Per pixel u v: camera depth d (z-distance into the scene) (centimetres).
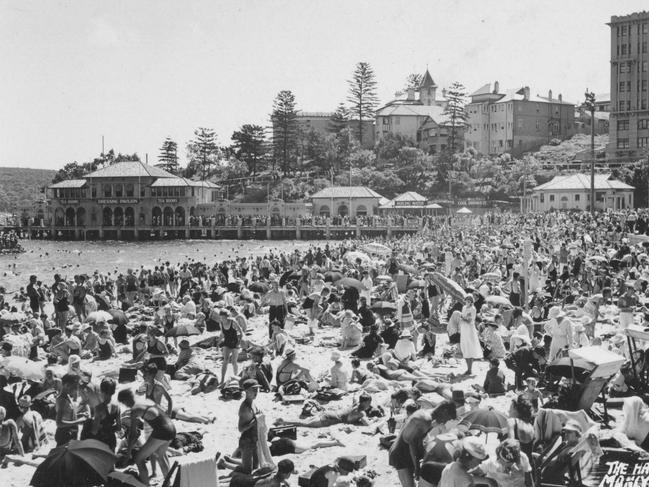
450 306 3197
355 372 2153
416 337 2552
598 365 1498
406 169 18712
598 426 1342
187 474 1223
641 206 13600
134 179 15638
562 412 1355
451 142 18950
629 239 5188
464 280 3659
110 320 2966
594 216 8462
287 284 3600
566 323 1928
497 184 17275
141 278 4869
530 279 3647
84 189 15850
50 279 7744
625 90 16200
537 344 1953
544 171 16912
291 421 1772
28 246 14050
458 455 1117
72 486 1208
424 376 2127
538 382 1873
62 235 15825
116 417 1347
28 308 4156
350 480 1294
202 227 15200
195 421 1828
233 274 5484
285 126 19938
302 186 18800
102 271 8969
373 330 2491
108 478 1241
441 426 1303
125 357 2686
